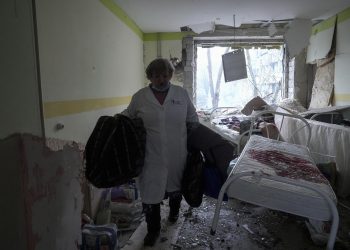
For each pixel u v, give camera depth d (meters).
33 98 0.93
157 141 1.85
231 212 2.38
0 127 0.74
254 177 1.41
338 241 1.91
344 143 2.55
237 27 4.44
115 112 3.02
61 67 1.80
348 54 3.48
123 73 3.36
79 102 2.09
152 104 1.86
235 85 7.59
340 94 3.67
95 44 2.42
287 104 4.00
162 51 4.64
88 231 1.72
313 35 4.31
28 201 0.87
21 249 0.83
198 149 1.94
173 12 3.49
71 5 1.94
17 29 0.83
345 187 2.56
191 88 4.68
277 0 3.12
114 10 2.99
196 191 1.87
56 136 1.74
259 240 1.98
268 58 6.99
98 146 1.59
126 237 2.07
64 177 1.20
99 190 2.36
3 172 0.74
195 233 2.08
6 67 0.77
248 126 3.22
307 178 1.41
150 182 1.86
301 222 2.20
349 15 3.43
